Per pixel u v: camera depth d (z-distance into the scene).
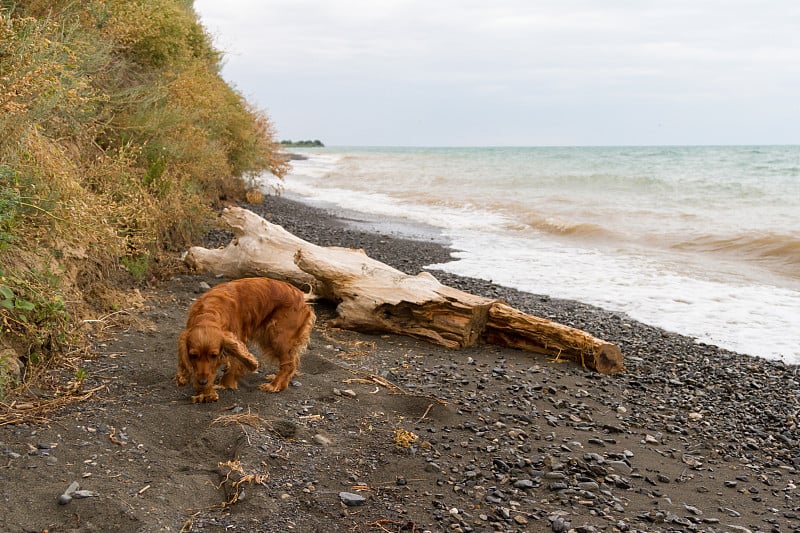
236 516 3.67
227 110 15.58
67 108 6.76
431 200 24.94
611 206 21.28
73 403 4.71
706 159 48.62
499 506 4.11
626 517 4.13
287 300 5.62
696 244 14.83
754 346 8.28
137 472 3.93
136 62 11.49
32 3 7.78
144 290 7.84
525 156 62.31
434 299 7.30
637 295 10.65
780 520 4.25
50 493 3.57
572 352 7.16
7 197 5.13
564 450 5.01
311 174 43.03
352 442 4.75
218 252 9.03
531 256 13.84
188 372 4.84
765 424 5.97
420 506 4.01
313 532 3.62
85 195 5.80
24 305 4.78
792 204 20.67
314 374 6.07
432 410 5.50
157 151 10.22
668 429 5.68
